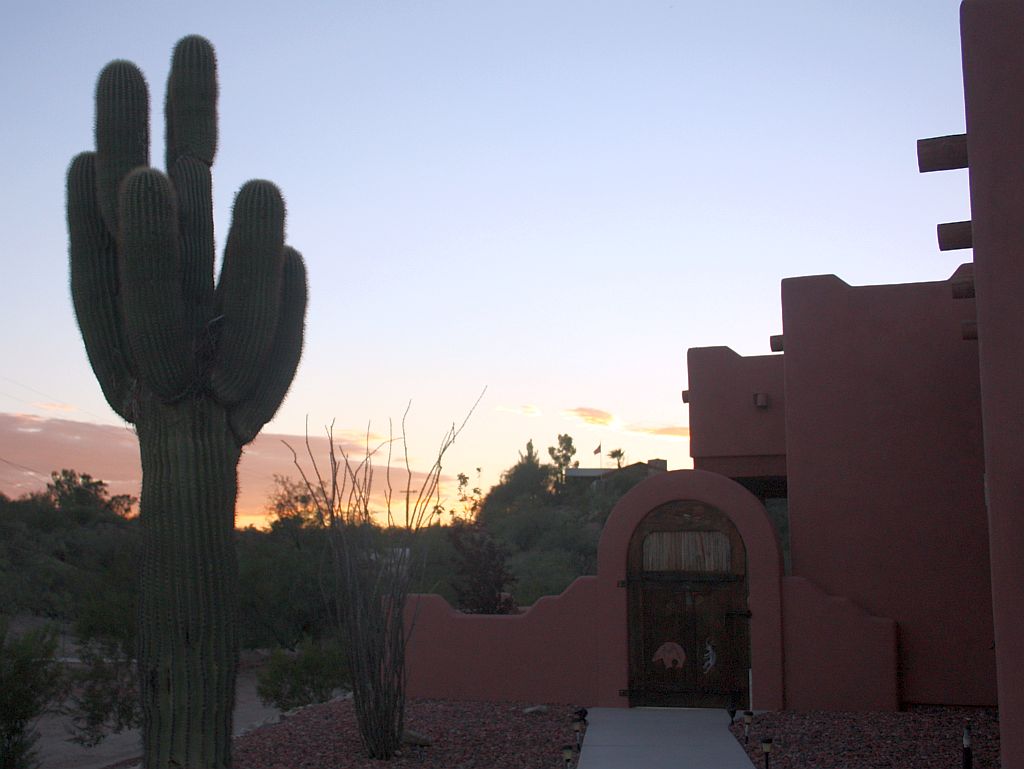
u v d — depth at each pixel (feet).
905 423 49.01
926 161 31.17
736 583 48.67
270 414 34.58
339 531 40.24
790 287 51.52
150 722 31.19
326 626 124.06
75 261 33.55
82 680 76.28
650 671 49.11
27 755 56.90
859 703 46.65
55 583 140.26
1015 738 24.26
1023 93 25.96
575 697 49.75
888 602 48.06
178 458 32.09
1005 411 25.17
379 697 38.65
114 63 33.83
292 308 35.40
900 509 48.49
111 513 202.28
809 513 49.57
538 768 36.52
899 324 49.78
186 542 31.76
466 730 43.47
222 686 31.83
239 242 32.58
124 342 33.37
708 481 49.34
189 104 35.42
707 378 61.21
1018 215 25.59
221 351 32.65
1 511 158.30
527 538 182.70
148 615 31.55
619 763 37.14
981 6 26.66
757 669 47.60
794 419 50.49
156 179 30.91
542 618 50.88
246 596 122.11
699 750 39.14
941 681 46.96
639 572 49.78
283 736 42.98
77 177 33.68
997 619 24.81
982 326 25.72
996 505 25.00
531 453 253.44
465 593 69.97
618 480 203.21
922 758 36.29
